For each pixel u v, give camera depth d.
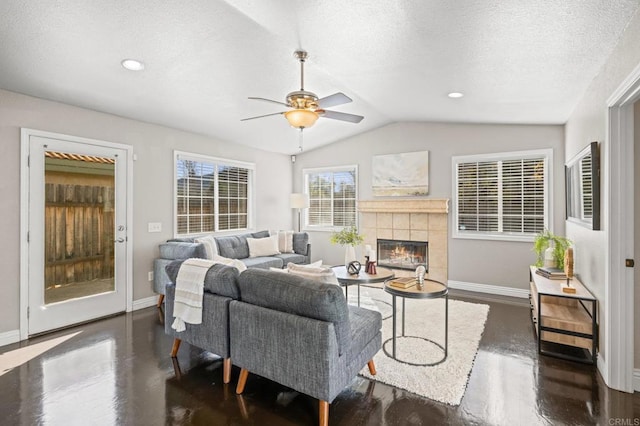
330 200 6.68
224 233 5.65
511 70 2.73
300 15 2.24
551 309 3.15
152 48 2.70
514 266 4.77
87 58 2.77
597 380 2.44
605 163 2.41
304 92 2.68
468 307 4.14
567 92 3.13
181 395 2.29
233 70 3.24
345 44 2.61
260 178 6.38
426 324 3.54
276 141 5.98
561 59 2.44
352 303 4.36
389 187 5.83
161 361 2.79
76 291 3.70
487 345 3.05
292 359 2.02
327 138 6.21
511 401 2.19
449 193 5.28
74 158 3.69
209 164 5.41
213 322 2.45
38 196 3.40
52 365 2.71
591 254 2.86
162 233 4.61
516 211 4.79
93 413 2.08
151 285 4.45
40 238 3.42
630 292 2.29
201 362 2.77
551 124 4.48
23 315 3.28
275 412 2.10
